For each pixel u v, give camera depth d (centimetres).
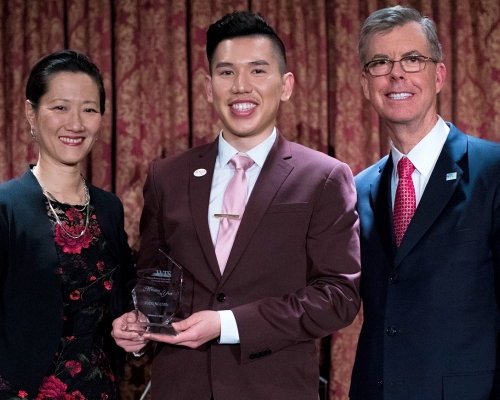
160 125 277
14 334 176
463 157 185
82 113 193
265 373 173
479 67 280
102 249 196
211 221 186
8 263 179
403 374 176
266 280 176
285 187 184
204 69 276
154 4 277
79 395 182
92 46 274
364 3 281
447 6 277
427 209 181
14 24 275
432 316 174
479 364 171
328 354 277
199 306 179
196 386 174
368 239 194
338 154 275
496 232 174
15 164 273
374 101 195
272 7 277
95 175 275
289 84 203
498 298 173
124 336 176
